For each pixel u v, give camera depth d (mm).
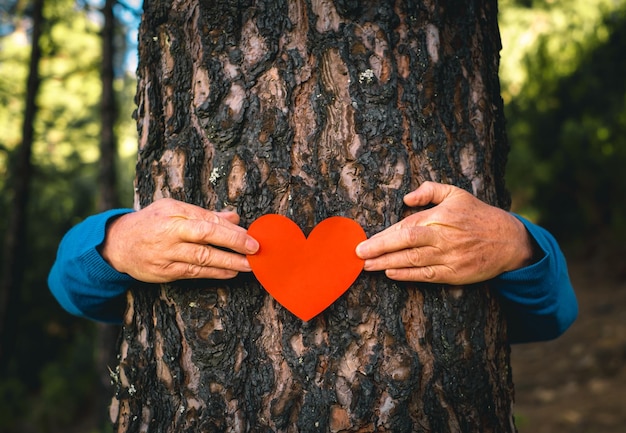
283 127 1258
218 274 1199
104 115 3607
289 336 1244
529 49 8320
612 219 7309
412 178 1268
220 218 1182
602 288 6570
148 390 1328
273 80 1267
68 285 1367
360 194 1249
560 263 1398
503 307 1427
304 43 1267
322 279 1213
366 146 1252
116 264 1267
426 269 1193
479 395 1288
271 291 1207
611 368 4625
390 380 1229
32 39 4180
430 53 1298
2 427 4977
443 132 1305
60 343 6137
